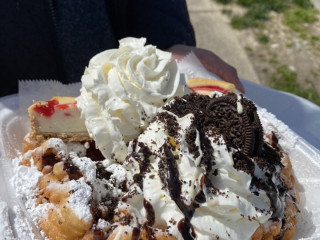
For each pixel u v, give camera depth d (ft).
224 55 2.46
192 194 0.68
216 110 0.72
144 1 1.27
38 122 0.87
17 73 1.15
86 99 0.85
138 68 0.85
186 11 1.36
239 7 2.83
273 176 0.72
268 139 0.83
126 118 0.82
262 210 0.69
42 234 0.68
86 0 1.18
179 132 0.72
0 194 0.73
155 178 0.71
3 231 0.66
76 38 1.18
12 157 0.85
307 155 0.91
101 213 0.67
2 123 0.90
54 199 0.69
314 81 2.34
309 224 0.79
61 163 0.73
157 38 1.29
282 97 1.22
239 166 0.69
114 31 1.30
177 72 0.88
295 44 2.58
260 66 2.41
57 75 1.19
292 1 2.92
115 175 0.77
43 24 1.12
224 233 0.67
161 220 0.69
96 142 0.82
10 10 1.08
